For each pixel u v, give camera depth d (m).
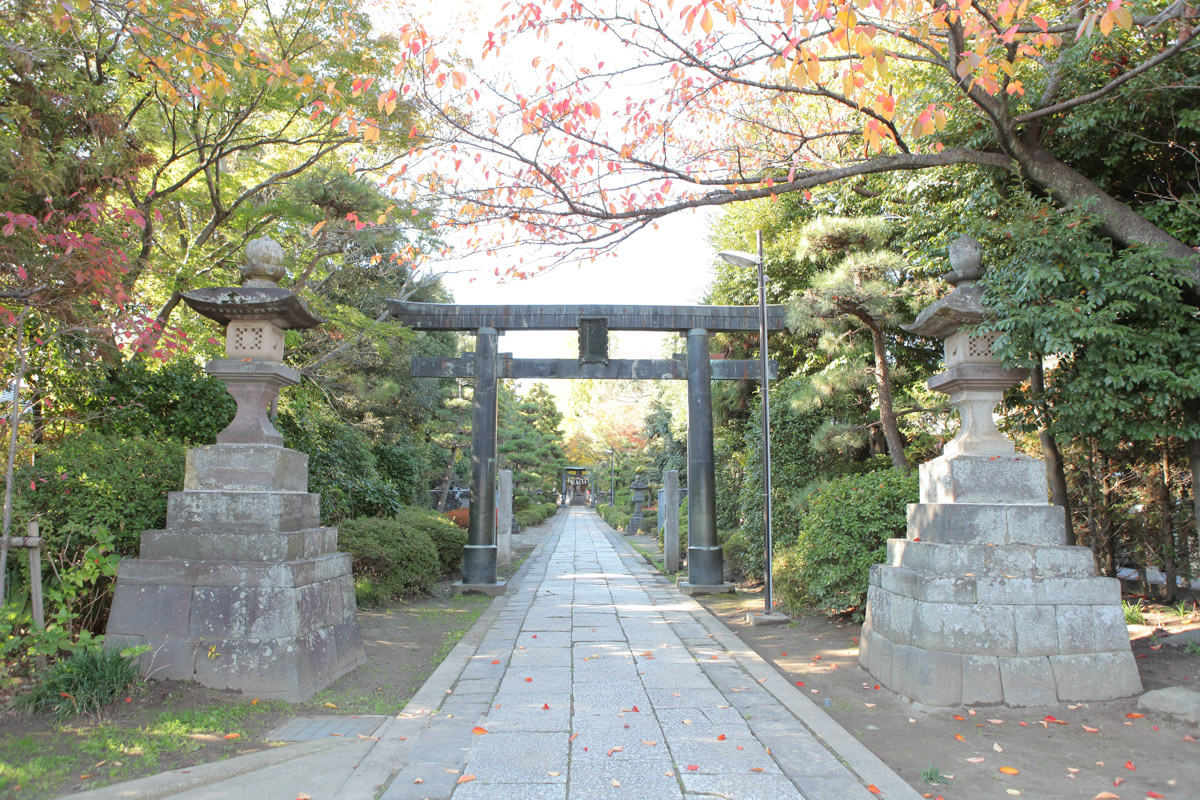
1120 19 3.66
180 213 9.59
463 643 6.44
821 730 3.97
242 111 8.55
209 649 4.55
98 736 3.64
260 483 5.08
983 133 5.98
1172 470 6.89
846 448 9.43
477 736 3.88
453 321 10.53
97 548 4.82
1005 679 4.38
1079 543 7.85
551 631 7.05
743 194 5.45
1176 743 3.71
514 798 3.07
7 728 3.69
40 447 5.81
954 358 5.21
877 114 5.23
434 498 25.30
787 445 10.12
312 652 4.81
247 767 3.37
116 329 5.40
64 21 5.20
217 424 7.62
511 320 10.52
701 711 4.34
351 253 10.49
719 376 10.52
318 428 11.11
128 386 7.08
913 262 8.16
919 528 5.29
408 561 9.21
